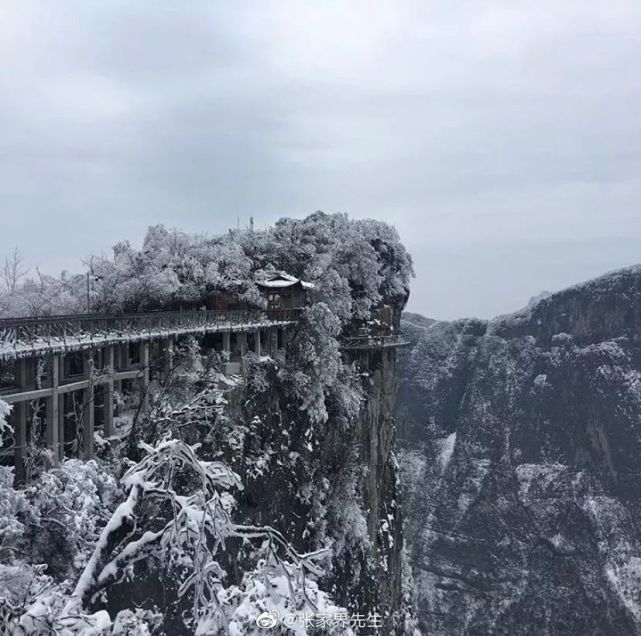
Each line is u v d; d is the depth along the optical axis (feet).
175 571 73.51
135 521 57.98
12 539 70.59
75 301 183.93
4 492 65.87
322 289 234.17
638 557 584.40
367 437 245.04
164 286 194.08
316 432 196.44
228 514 56.08
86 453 110.22
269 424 173.06
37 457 99.71
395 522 272.92
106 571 54.90
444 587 567.59
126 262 204.44
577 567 574.56
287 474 173.37
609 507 628.69
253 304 210.18
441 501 647.97
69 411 125.59
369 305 261.24
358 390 233.14
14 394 93.09
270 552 56.29
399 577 268.41
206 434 138.41
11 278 203.10
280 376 189.57
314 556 58.95
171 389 131.95
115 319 125.08
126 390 149.18
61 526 74.64
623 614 539.29
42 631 47.42
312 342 200.03
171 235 228.02
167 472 56.80
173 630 80.07
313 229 265.95
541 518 625.82
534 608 549.95
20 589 56.54
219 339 191.83
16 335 93.56
